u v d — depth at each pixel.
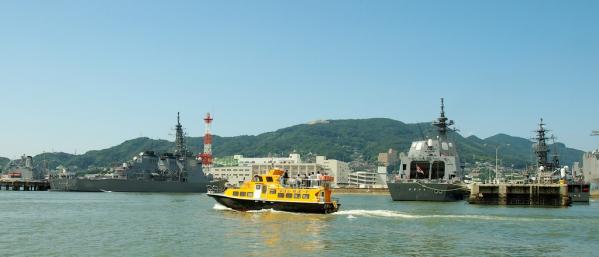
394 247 57.75
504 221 83.25
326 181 93.69
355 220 82.50
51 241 61.78
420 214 95.56
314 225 75.56
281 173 95.69
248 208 95.38
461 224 78.62
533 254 54.47
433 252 55.09
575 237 65.81
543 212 104.44
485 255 53.78
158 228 73.75
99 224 79.50
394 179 165.00
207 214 94.62
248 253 53.75
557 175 176.62
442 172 162.12
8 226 77.06
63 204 128.50
